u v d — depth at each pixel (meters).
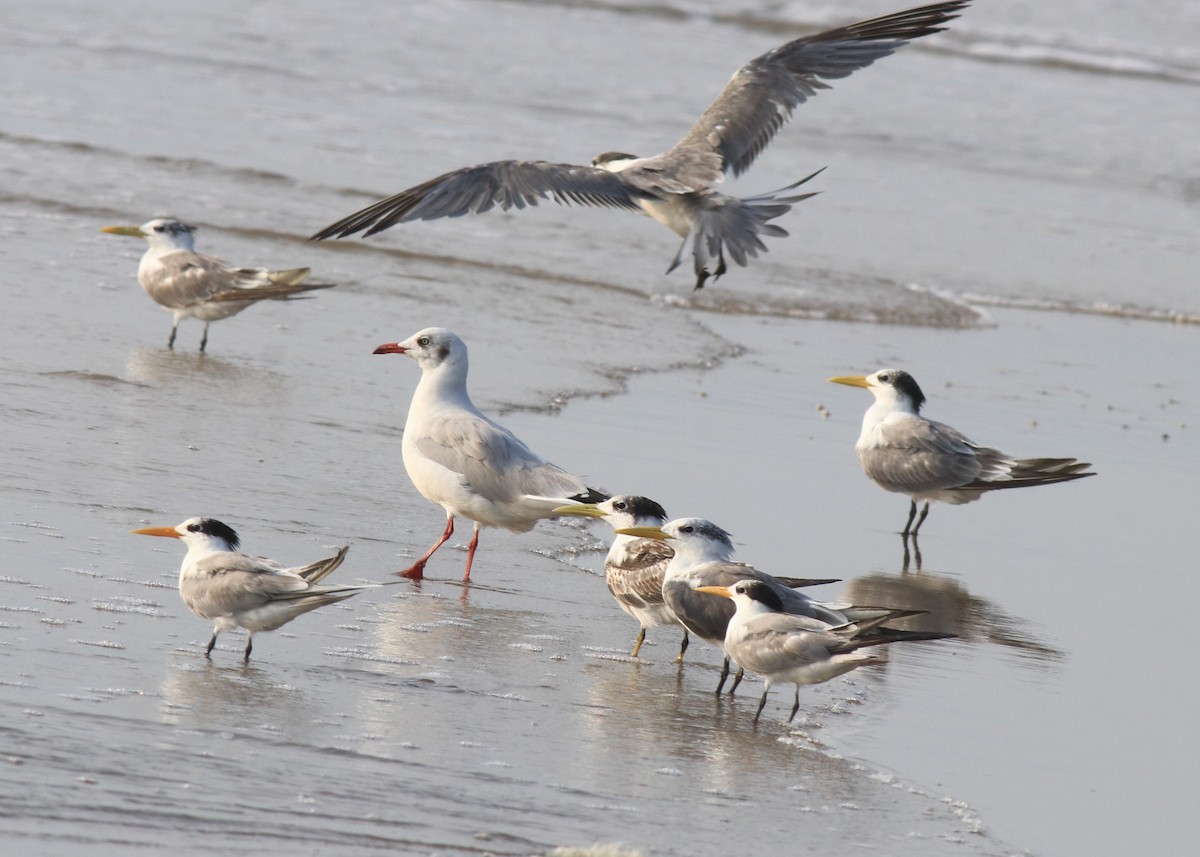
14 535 11.37
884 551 15.01
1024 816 9.14
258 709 9.09
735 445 17.38
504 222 27.22
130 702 8.88
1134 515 16.97
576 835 7.90
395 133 31.56
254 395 16.50
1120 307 27.27
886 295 25.98
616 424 17.31
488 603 12.02
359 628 10.98
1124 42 53.59
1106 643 12.91
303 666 10.02
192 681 9.41
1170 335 26.06
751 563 13.83
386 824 7.69
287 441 15.12
